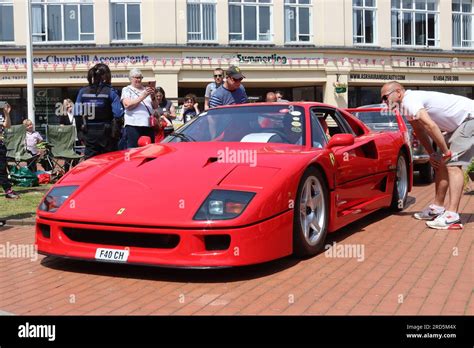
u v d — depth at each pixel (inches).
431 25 928.9
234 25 821.2
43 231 177.3
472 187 336.2
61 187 180.1
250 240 155.2
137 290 154.3
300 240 176.2
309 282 158.9
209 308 138.7
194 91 859.4
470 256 185.8
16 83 778.8
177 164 180.5
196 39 806.5
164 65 779.4
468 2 957.2
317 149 197.8
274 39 829.2
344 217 208.5
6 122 426.9
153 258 156.2
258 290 152.0
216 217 153.2
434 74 916.0
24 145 450.0
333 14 842.2
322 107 233.8
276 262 179.8
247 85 856.9
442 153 222.5
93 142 272.1
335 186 198.7
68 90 810.2
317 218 189.2
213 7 808.3
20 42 780.0
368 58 864.3
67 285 160.6
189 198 159.6
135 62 777.6
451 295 146.6
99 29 782.5
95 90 269.0
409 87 925.8
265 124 214.5
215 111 230.7
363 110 309.3
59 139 462.3
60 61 777.6
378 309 136.6
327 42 842.8
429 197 327.9
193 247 152.8
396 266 174.7
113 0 786.2
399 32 909.2
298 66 829.2
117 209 161.6
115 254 160.9
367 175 231.8
